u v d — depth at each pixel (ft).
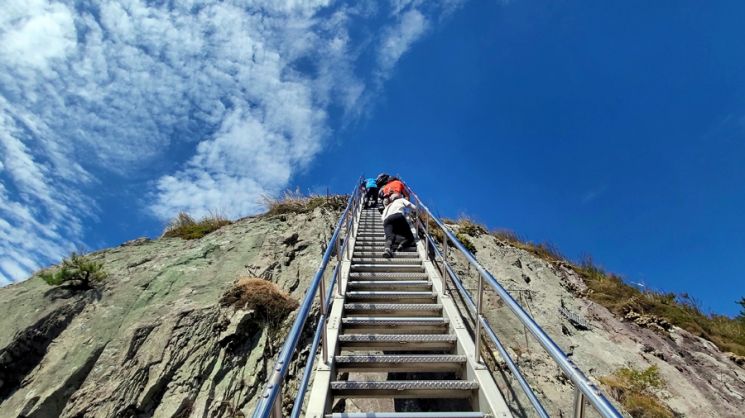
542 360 16.26
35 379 14.33
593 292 25.00
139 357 15.05
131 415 13.25
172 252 23.66
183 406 13.62
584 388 5.79
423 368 11.80
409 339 12.89
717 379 17.92
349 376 15.30
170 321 16.65
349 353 15.05
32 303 17.52
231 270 21.24
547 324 19.10
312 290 9.02
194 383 14.40
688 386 16.71
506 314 19.17
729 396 16.81
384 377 15.29
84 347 15.42
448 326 14.14
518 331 18.01
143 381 14.20
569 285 25.23
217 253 23.30
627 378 16.24
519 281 23.24
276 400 6.15
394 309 15.07
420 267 19.89
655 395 15.71
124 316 17.17
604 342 18.93
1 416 13.05
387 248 21.88
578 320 20.29
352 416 9.16
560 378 15.46
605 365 17.04
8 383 14.33
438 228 29.09
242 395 14.24
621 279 28.19
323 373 10.62
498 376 14.69
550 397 14.33
